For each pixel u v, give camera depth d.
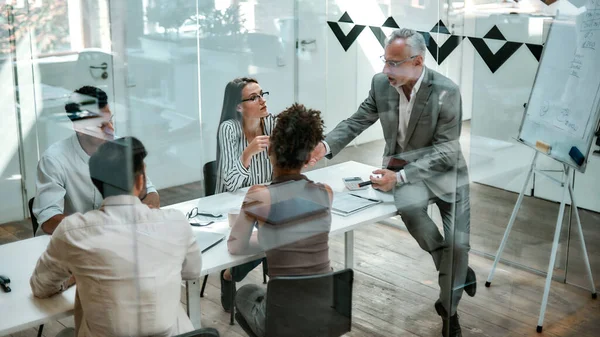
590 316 2.98
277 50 2.17
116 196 1.71
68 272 1.69
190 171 1.93
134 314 1.71
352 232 2.27
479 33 2.55
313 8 2.19
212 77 2.01
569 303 3.01
